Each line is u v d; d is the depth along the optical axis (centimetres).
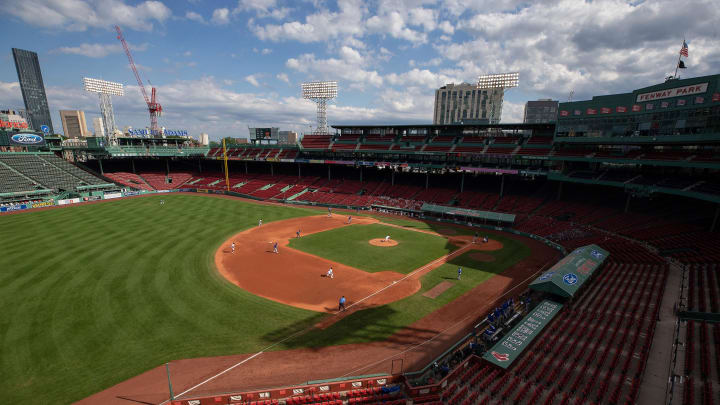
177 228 5328
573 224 5159
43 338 2288
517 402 1655
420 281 3412
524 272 3709
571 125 5447
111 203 7538
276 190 9019
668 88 4284
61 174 8588
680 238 3938
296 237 5028
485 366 1975
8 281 3167
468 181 7600
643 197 5269
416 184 8012
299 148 9556
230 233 5169
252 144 11419
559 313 2522
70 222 5581
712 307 2345
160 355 2156
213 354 2183
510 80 7975
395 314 2739
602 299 2725
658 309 2472
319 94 10794
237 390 1881
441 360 2122
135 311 2669
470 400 1692
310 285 3281
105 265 3603
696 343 2011
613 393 1653
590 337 2159
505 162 6831
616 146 5344
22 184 7588
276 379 1973
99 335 2339
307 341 2348
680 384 1692
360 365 2105
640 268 3378
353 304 2903
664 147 4866
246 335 2403
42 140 9044
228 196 9081
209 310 2730
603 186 6009
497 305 2919
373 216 6794
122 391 1845
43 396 1791
